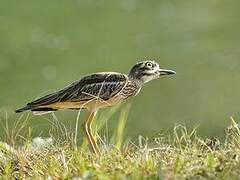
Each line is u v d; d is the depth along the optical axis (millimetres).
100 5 31641
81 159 8852
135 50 26375
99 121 11508
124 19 29875
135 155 9016
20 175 8961
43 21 29516
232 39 26781
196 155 8758
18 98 21578
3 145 9711
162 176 7871
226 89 22047
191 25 28797
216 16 29641
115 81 10023
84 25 29234
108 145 9906
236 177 7762
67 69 24797
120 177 7895
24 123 10828
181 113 20125
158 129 17219
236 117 19188
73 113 17266
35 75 24031
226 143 9188
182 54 25594
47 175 8648
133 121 18734
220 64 24281
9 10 30578
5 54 26234
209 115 19469
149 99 21141
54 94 9797
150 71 10422
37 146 9828
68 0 31938
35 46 27000
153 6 31438
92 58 25812
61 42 27547
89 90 9852
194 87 22516
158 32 28203
